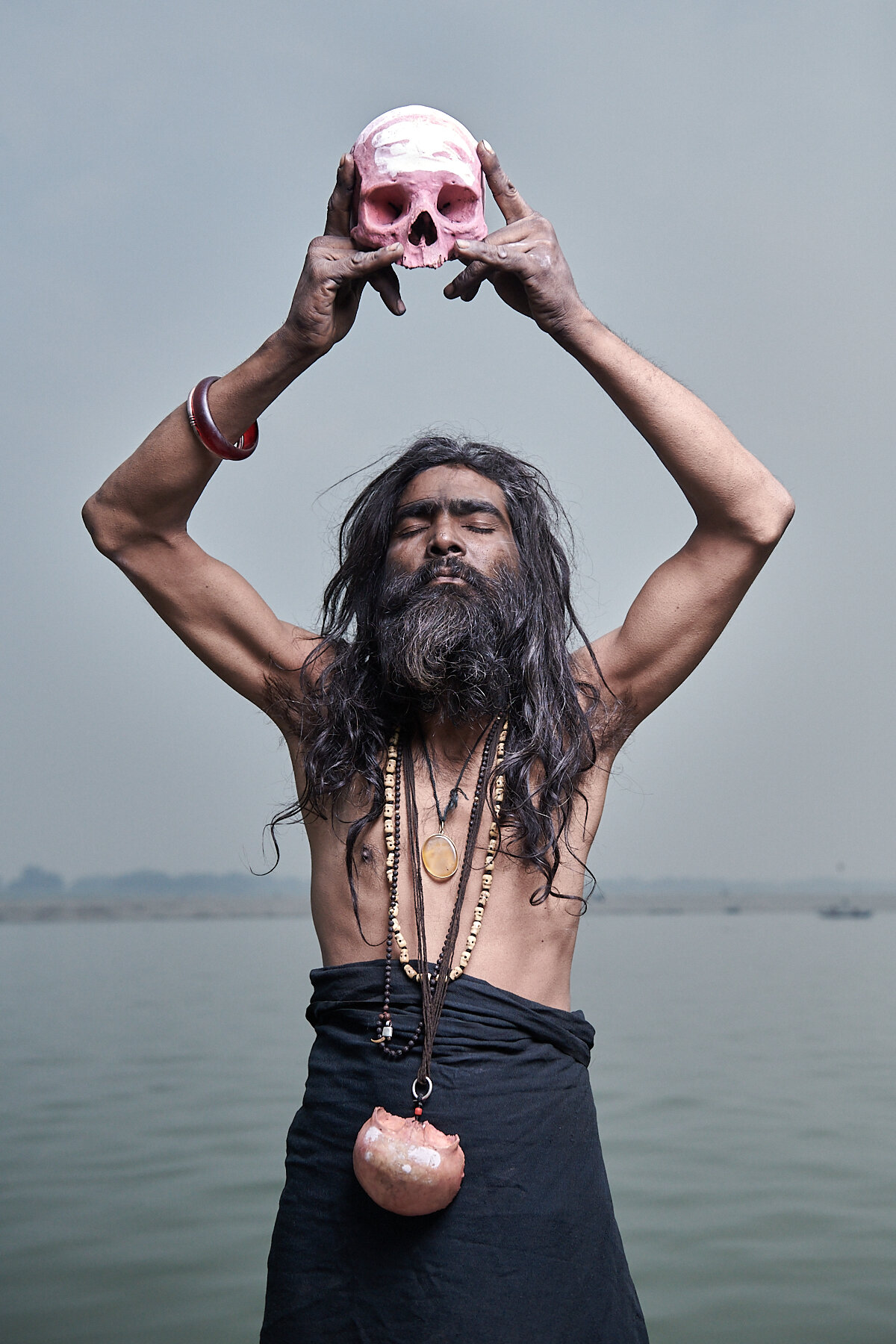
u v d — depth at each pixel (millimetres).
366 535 1966
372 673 1845
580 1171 1593
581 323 1731
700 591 1802
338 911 1749
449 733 1798
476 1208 1520
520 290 1781
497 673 1753
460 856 1712
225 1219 5078
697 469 1737
